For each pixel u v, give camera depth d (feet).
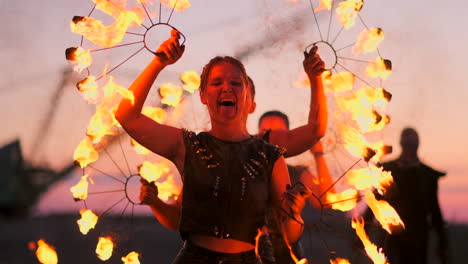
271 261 8.64
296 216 8.55
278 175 8.96
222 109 8.91
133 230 10.46
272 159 8.91
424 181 17.83
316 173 11.94
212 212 8.54
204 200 8.59
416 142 18.01
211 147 8.81
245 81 9.17
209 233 8.52
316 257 25.66
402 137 18.11
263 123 13.21
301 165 12.04
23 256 30.94
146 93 8.89
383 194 10.21
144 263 27.96
